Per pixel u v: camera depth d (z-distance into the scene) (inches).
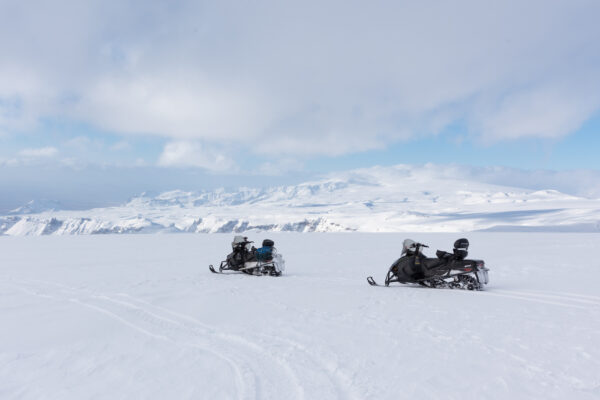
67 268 510.3
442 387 136.8
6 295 330.0
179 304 287.4
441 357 165.9
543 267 458.0
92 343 198.7
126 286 369.1
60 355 181.0
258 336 204.4
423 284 375.9
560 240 884.0
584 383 136.9
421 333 202.1
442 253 361.7
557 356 163.9
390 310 258.8
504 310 253.1
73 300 307.3
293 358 170.9
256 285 372.8
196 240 1082.1
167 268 515.5
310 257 639.8
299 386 142.3
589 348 173.0
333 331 209.8
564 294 304.7
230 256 484.1
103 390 142.5
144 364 167.9
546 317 231.9
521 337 191.3
